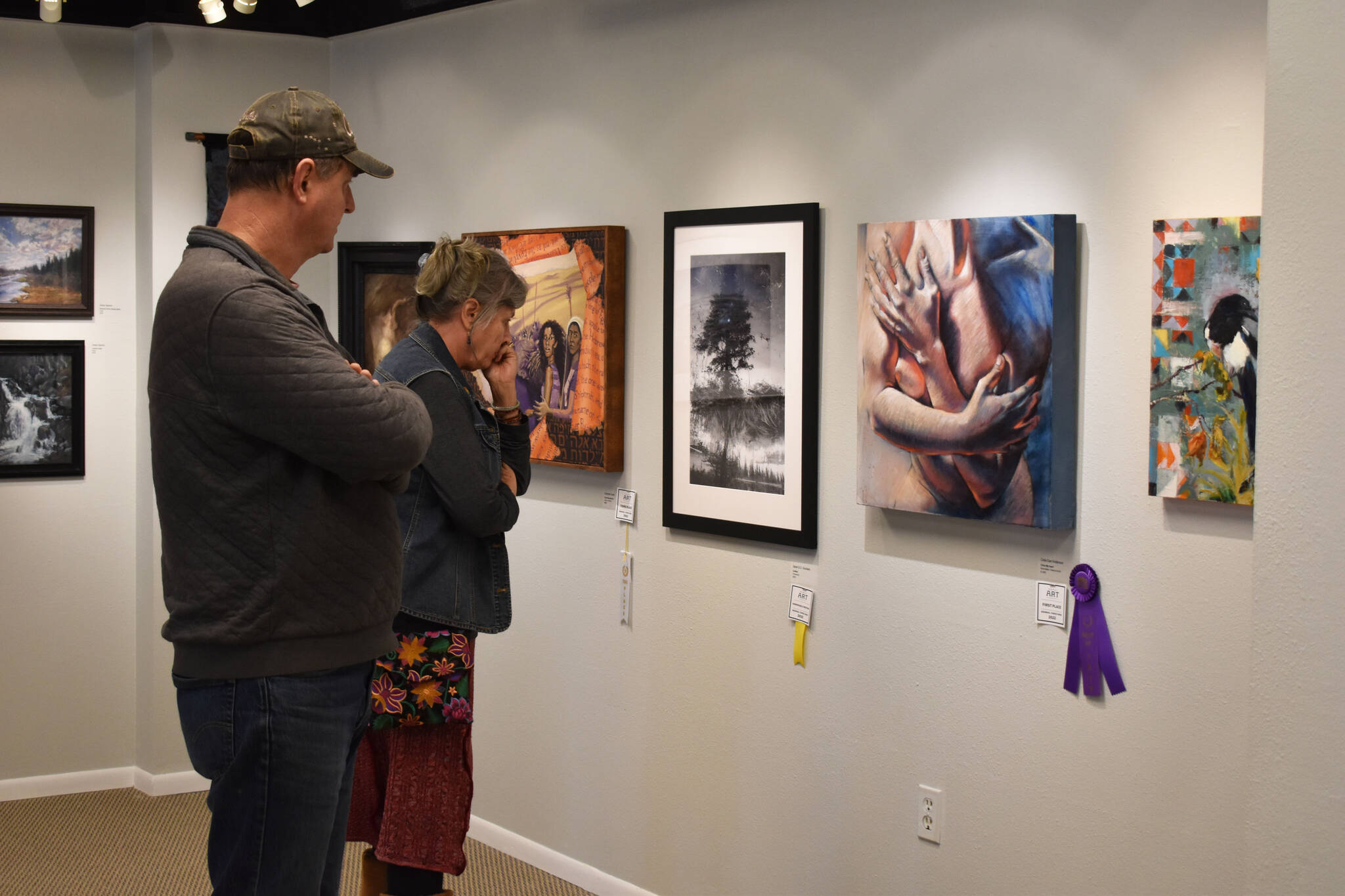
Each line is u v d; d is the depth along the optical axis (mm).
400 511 2510
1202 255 2361
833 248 3068
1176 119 2422
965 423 2715
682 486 3459
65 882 3826
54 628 4562
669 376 3457
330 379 1695
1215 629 2424
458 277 2525
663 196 3496
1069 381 2586
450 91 4141
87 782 4633
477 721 4191
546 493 3934
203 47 4461
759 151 3227
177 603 1788
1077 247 2582
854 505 3074
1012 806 2771
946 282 2729
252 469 1749
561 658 3902
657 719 3617
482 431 2559
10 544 4484
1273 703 1493
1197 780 2461
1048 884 2709
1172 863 2506
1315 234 1441
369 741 2770
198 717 1809
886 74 2924
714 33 3326
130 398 4598
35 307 4430
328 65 4590
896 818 3010
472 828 4199
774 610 3279
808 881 3223
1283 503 1479
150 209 4457
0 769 4520
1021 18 2652
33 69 4406
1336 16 1419
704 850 3498
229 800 1816
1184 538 2461
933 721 2922
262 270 1827
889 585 3002
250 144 1848
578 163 3736
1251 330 2307
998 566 2771
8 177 4398
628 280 3617
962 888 2875
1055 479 2584
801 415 3139
